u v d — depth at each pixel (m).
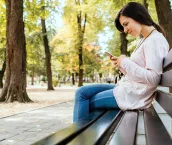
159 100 2.96
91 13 32.69
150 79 2.79
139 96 3.17
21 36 14.83
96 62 42.47
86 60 42.81
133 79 3.19
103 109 3.48
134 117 2.68
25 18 20.52
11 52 14.65
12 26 14.72
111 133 2.32
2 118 8.55
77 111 3.50
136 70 2.82
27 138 5.62
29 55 36.16
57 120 8.16
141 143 3.60
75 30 35.06
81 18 35.00
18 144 5.07
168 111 2.26
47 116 9.05
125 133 1.97
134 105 3.16
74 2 32.66
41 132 6.27
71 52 36.75
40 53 42.22
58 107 12.08
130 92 3.18
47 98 17.94
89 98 3.54
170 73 2.19
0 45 30.78
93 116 2.86
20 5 14.85
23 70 15.01
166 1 10.35
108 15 30.31
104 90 3.61
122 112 3.23
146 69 2.85
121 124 2.31
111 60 3.03
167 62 2.49
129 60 2.91
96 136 1.84
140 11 3.13
